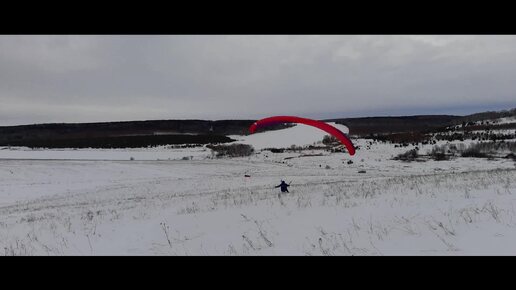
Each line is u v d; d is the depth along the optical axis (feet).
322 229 34.27
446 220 30.68
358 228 32.60
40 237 44.78
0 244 41.75
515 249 22.62
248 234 36.63
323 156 290.76
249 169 248.73
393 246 26.50
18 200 120.47
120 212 64.90
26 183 177.88
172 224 45.62
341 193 55.77
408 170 209.56
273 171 230.27
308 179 161.89
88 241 40.70
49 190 148.97
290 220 39.65
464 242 25.02
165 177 210.79
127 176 214.07
